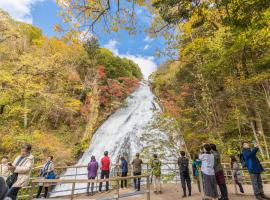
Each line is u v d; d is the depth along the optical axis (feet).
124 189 35.88
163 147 42.09
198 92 59.31
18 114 60.18
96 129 92.22
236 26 22.62
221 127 52.13
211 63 42.60
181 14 21.98
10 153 51.75
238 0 19.72
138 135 76.38
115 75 124.36
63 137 81.41
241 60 41.01
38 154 56.39
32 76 49.85
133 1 20.47
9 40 54.24
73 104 71.87
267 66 38.83
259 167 21.79
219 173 21.43
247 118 47.98
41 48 73.36
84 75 101.86
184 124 45.96
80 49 96.17
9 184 14.49
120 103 106.52
